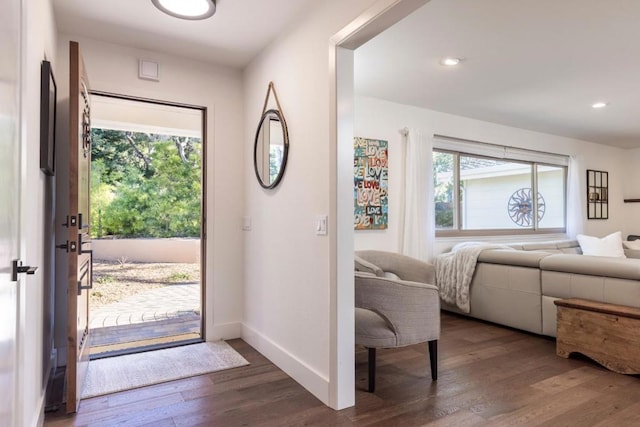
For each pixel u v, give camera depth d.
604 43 2.85
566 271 3.25
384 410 2.14
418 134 4.37
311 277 2.40
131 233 8.48
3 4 1.07
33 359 1.75
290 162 2.67
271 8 2.47
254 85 3.26
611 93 3.94
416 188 4.31
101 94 3.00
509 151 5.34
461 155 5.00
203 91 3.34
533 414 2.11
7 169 1.14
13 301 1.24
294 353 2.58
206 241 3.35
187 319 4.20
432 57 3.11
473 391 2.39
